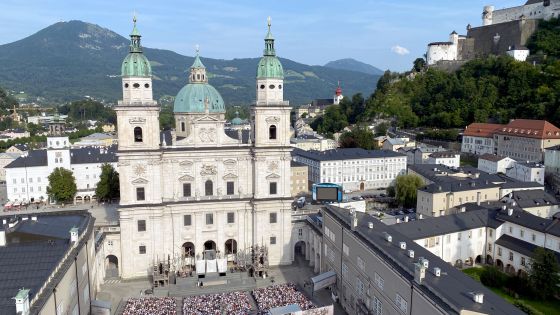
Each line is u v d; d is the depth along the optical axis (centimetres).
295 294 9638
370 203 17612
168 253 10900
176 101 12594
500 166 19412
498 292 9912
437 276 6369
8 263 6412
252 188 11288
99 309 8375
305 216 12062
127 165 10281
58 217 8931
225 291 10006
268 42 10894
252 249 11188
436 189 14450
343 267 9144
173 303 9225
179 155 10656
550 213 13900
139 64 10075
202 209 10981
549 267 9344
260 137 10912
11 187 18088
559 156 18500
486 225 11612
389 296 7100
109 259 11231
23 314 5044
